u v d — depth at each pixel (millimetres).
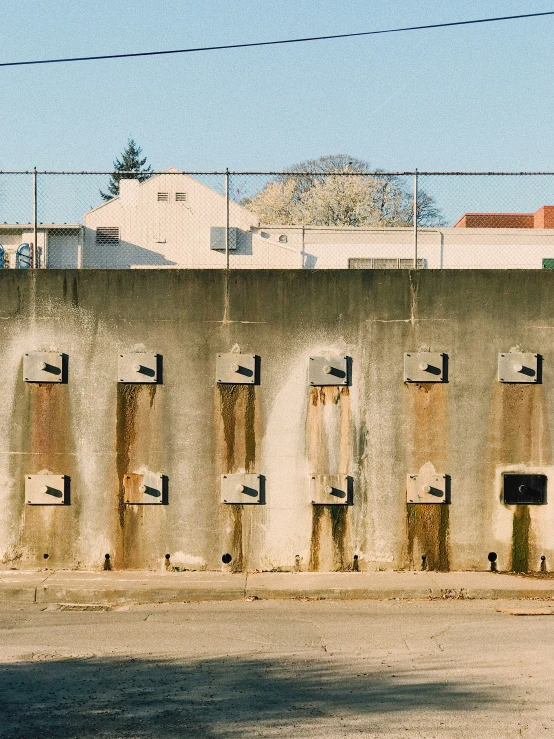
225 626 9312
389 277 11852
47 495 11750
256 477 11773
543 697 6852
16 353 11883
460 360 11828
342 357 11805
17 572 11617
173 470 11820
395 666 7730
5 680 7281
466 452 11812
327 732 6086
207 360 11852
